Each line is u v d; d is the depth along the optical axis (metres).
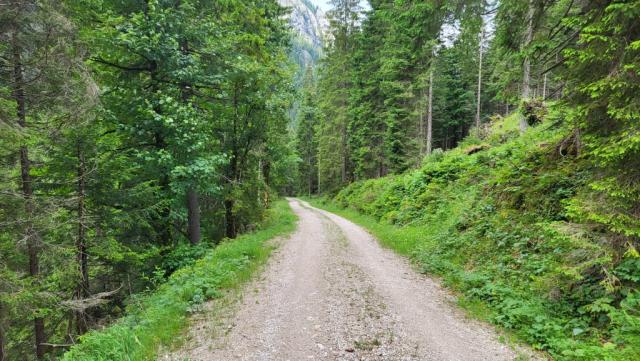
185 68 10.64
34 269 8.85
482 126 28.64
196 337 5.53
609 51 4.94
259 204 18.05
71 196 9.53
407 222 15.95
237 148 15.50
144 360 4.77
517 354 4.79
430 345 5.13
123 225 10.88
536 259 7.14
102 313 11.20
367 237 15.27
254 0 14.54
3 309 7.67
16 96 7.61
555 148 8.63
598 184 4.92
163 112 10.98
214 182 13.32
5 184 7.98
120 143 12.19
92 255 10.28
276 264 10.09
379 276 8.81
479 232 9.74
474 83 42.31
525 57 7.88
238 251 10.77
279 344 5.23
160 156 10.98
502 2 7.95
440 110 38.56
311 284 8.14
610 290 4.77
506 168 10.38
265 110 15.45
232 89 13.88
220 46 11.81
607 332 4.72
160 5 10.59
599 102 5.11
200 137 11.16
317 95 47.91
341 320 6.07
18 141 6.95
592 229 5.36
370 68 30.81
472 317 6.19
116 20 9.39
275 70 14.95
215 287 7.82
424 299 7.16
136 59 11.24
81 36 8.63
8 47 7.04
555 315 5.45
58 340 10.80
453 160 17.88
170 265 11.80
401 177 23.98
